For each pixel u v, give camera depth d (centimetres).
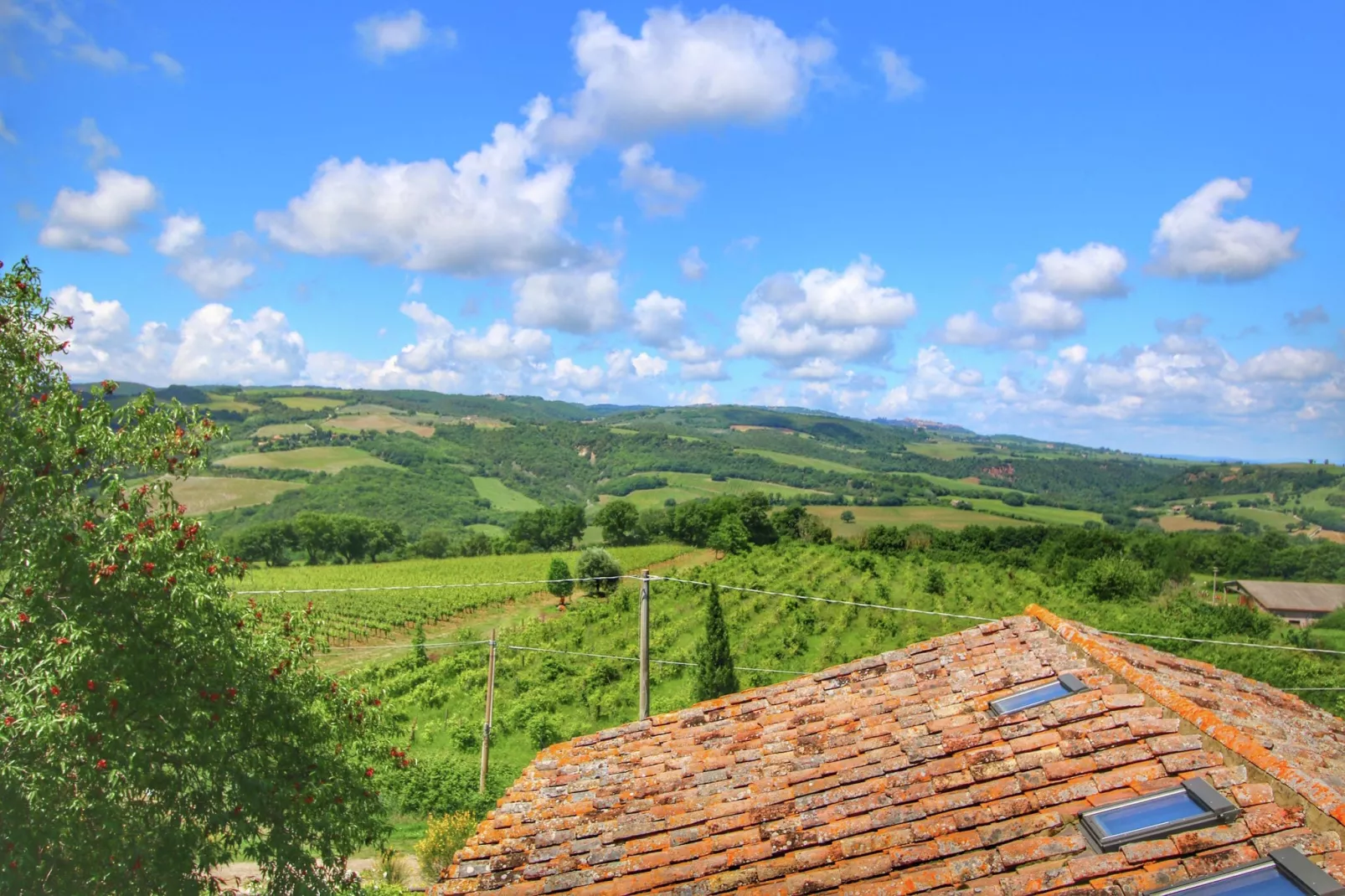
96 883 924
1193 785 535
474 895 691
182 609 1021
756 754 790
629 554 9100
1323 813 477
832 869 575
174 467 1123
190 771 1061
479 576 7956
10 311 973
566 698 3953
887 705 820
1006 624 951
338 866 1258
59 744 880
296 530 9800
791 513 9894
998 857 528
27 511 949
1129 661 786
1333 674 3409
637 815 734
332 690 1316
